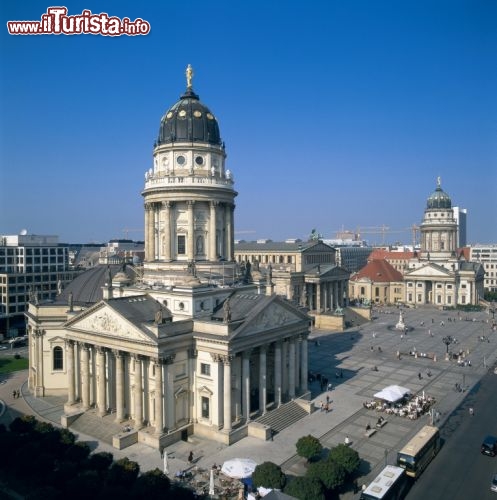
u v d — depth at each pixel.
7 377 98.50
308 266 188.12
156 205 88.38
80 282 93.81
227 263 87.25
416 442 59.28
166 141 86.75
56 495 48.09
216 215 87.94
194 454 62.47
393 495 50.00
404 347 127.69
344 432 70.19
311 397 85.75
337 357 115.94
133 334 66.81
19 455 55.19
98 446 64.88
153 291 77.25
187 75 91.81
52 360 85.69
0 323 147.50
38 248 163.00
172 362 66.81
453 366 108.44
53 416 75.62
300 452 58.25
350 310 176.25
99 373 72.62
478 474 58.00
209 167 87.06
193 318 71.19
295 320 80.12
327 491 52.75
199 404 69.62
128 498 47.56
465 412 79.38
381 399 83.38
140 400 67.44
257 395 79.56
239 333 67.00
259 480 50.81
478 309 195.88
